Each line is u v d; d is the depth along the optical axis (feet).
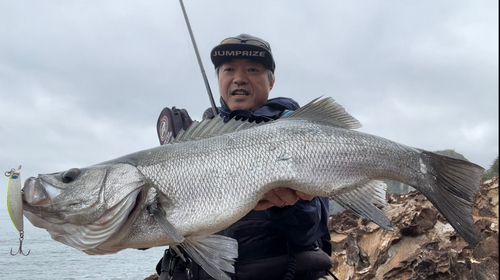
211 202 2.14
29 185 2.10
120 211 2.11
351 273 4.86
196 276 2.44
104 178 2.15
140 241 2.15
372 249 5.12
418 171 2.36
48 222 2.15
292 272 2.35
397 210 6.20
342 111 2.49
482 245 4.48
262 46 3.24
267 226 2.45
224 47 3.14
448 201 2.27
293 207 2.33
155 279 5.19
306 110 2.47
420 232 4.92
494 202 6.13
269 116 2.89
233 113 2.90
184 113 3.09
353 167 2.29
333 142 2.29
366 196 2.30
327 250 2.83
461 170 2.28
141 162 2.21
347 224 6.49
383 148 2.35
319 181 2.23
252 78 3.22
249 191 2.16
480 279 3.94
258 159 2.20
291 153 2.22
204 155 2.21
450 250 4.26
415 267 4.22
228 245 2.20
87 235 2.14
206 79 3.80
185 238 2.16
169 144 2.34
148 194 2.15
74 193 2.12
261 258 2.42
